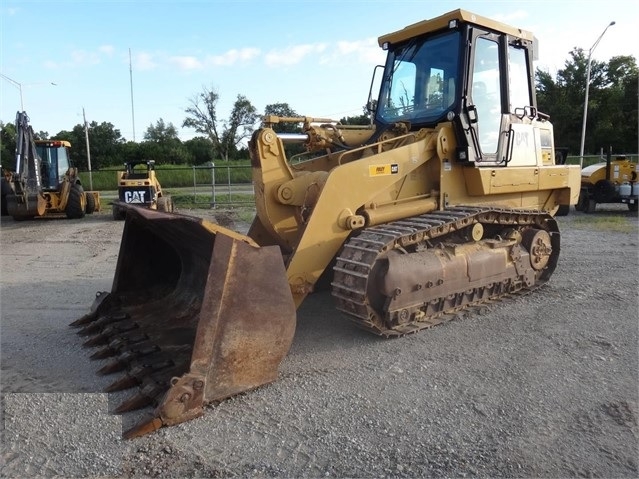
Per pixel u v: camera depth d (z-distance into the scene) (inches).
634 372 165.3
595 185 604.1
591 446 124.8
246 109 2423.7
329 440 128.7
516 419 137.4
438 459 120.3
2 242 470.3
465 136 223.1
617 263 327.6
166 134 2502.5
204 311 142.2
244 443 127.9
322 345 192.1
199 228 152.9
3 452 125.4
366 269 179.0
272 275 153.3
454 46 229.8
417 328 200.7
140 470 117.9
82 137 2022.6
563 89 1717.5
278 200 203.9
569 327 207.6
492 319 218.4
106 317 199.9
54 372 170.2
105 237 498.9
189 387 138.3
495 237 243.4
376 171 205.5
